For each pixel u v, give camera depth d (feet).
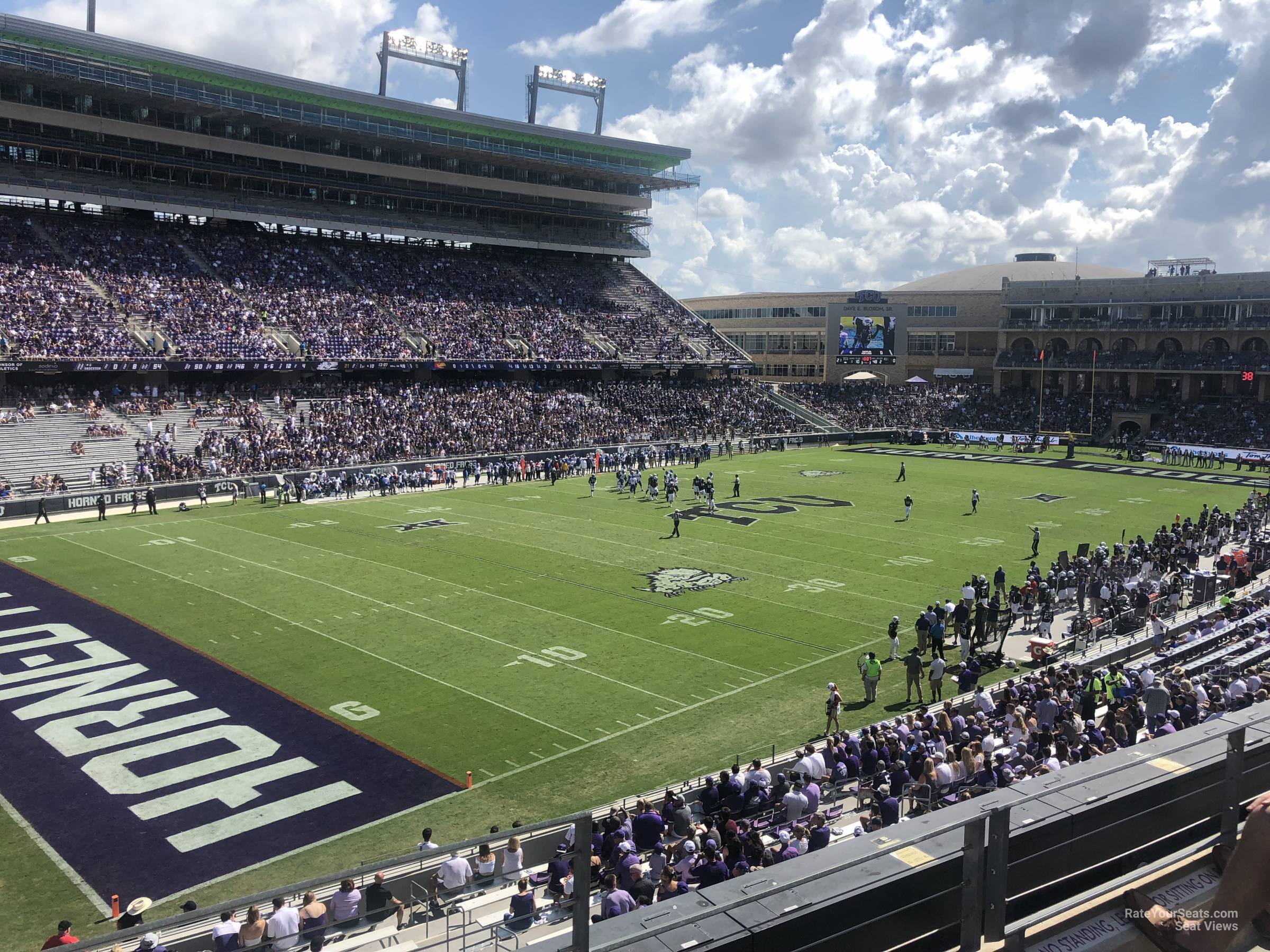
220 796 65.21
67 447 179.63
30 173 222.48
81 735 74.49
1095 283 322.55
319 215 262.06
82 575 120.67
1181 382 309.42
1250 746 18.84
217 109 234.17
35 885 54.44
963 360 357.82
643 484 207.92
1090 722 67.67
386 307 253.44
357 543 142.92
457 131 274.77
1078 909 15.81
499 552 137.90
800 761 62.18
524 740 74.74
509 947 25.79
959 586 121.49
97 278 215.10
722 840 47.93
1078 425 305.32
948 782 54.49
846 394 328.29
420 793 66.03
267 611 106.93
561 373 281.13
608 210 326.65
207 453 189.26
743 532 154.71
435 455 213.25
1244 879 11.36
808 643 98.84
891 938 15.20
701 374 317.63
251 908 39.93
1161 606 112.06
